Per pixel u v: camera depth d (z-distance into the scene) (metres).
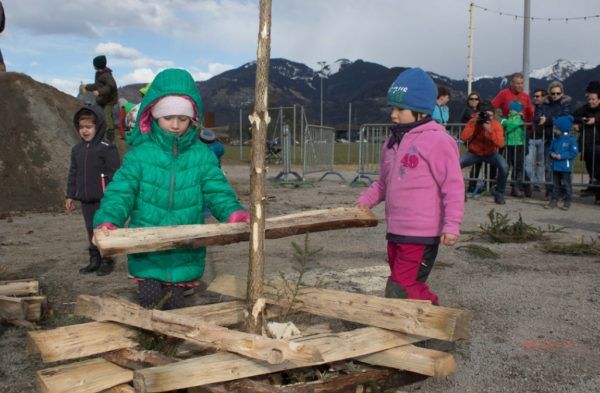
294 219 3.16
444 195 3.42
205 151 3.71
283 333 2.96
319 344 2.64
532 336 3.74
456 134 12.62
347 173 17.88
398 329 2.78
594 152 10.66
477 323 3.98
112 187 3.47
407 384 2.86
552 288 4.84
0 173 9.65
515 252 6.28
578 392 2.98
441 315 2.67
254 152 2.81
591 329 3.87
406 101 3.55
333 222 3.22
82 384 2.54
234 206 3.57
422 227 3.46
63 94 12.05
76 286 4.89
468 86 30.22
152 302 3.47
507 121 11.28
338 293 3.08
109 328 2.90
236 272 5.36
